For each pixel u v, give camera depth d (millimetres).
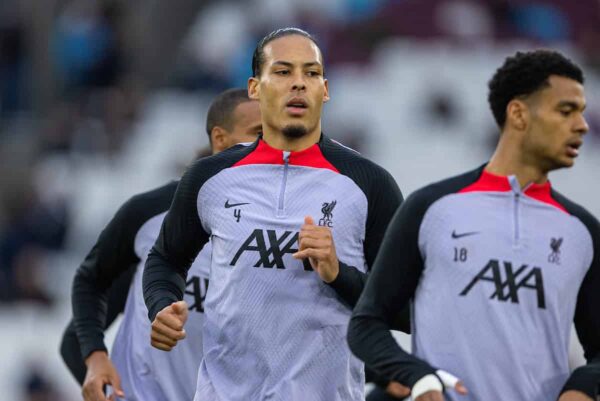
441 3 57281
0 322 42812
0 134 56969
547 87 14852
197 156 21141
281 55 16625
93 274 20328
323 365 16453
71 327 21500
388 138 53344
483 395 14570
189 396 19641
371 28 56344
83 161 53844
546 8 58750
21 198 51188
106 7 58750
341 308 16484
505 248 14742
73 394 41594
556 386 14789
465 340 14656
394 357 14500
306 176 16625
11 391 41344
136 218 19812
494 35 57688
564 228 14906
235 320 16484
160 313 15727
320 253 15750
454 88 55219
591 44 57906
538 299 14680
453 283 14734
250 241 16438
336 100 54219
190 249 17281
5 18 60000
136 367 19922
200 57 57531
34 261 46406
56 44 59188
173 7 61688
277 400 16328
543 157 14922
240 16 59406
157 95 57250
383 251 15086
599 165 52906
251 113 19969
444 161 52688
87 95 57062
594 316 15039
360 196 16594
